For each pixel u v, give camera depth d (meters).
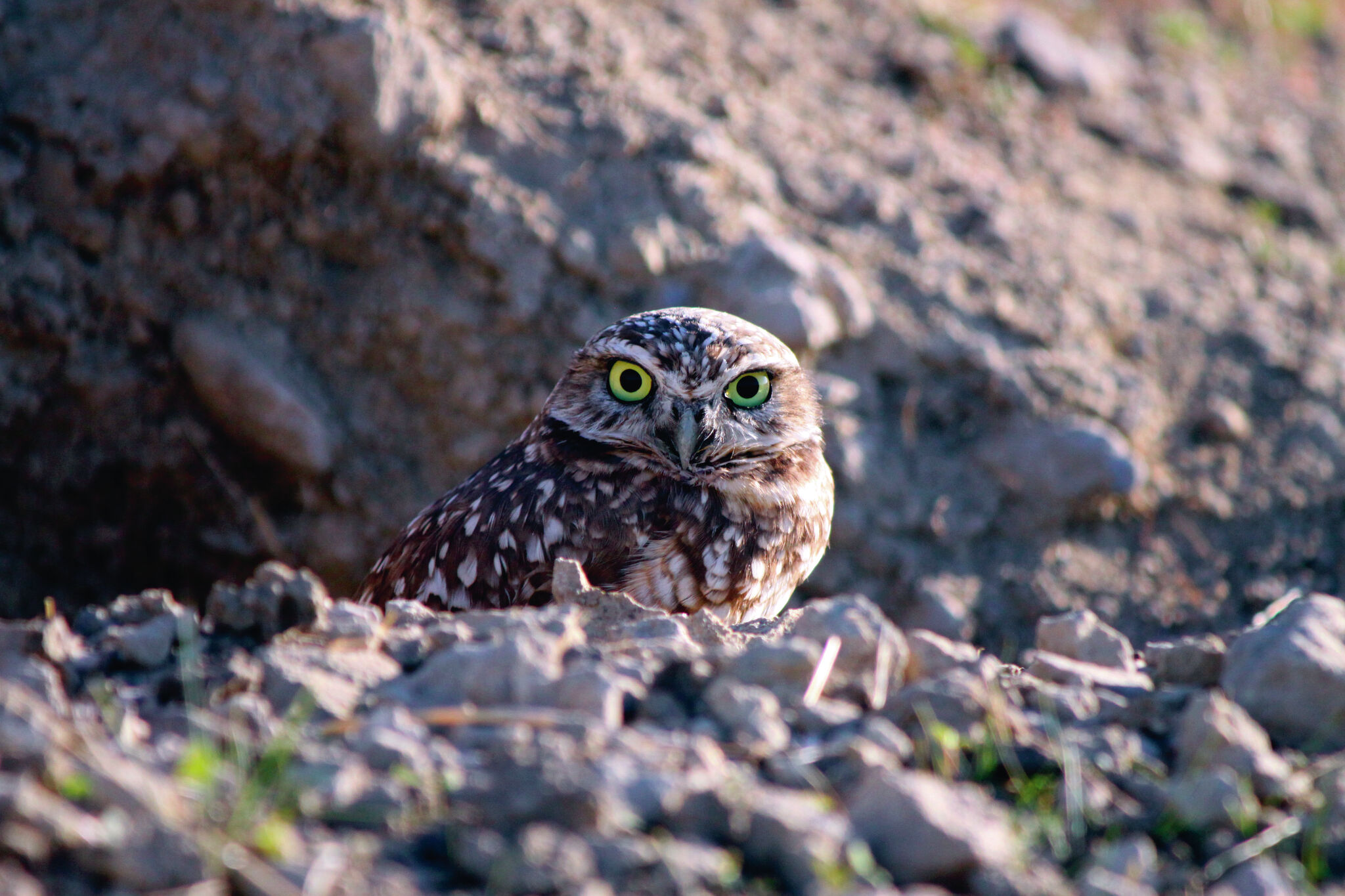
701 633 5.38
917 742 4.36
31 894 3.21
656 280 12.24
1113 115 16.64
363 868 3.45
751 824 3.63
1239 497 12.90
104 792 3.49
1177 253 14.87
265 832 3.46
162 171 11.62
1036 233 14.22
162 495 12.01
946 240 13.77
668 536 7.16
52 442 11.80
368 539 11.90
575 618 5.04
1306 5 21.55
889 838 3.69
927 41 16.31
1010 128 15.69
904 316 12.87
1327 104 18.80
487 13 13.77
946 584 11.95
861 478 12.03
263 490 12.00
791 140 14.09
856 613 4.86
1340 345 14.23
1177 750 4.39
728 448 7.18
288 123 11.61
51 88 11.64
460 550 7.28
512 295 11.94
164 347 11.84
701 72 14.42
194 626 4.82
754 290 12.16
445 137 12.31
